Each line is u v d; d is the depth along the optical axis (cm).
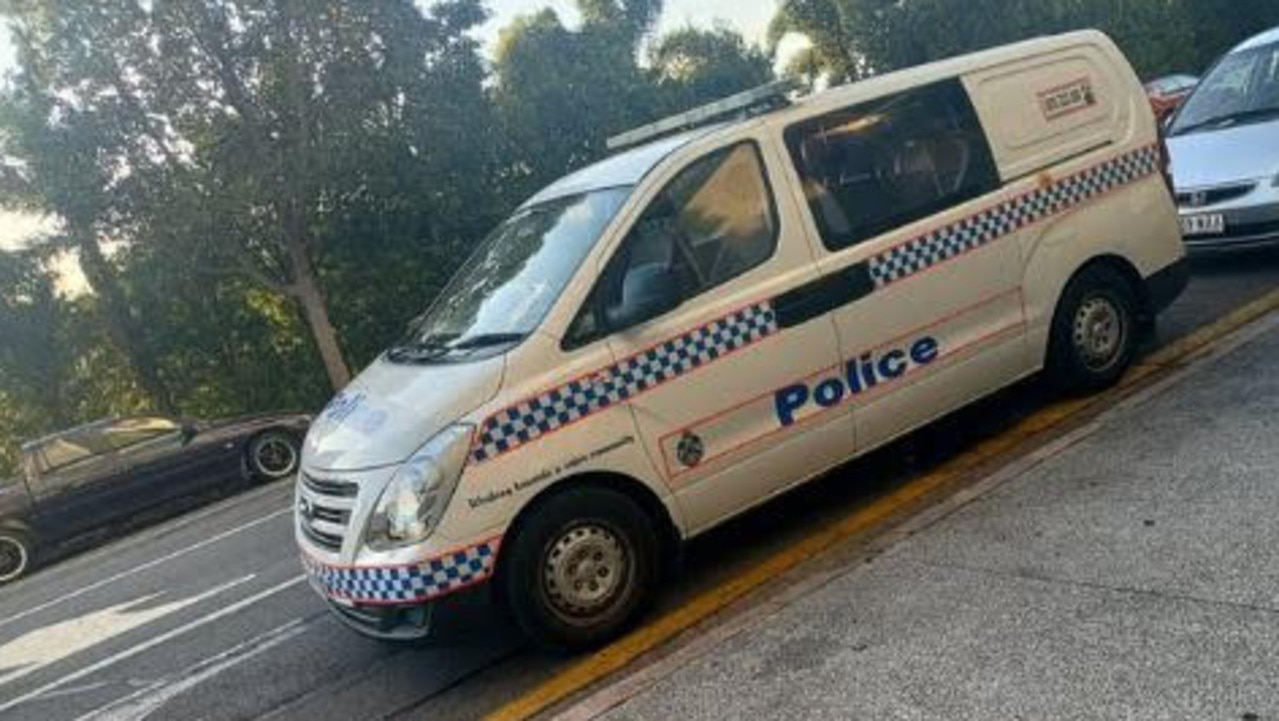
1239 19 3597
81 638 744
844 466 509
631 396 448
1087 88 590
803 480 491
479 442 422
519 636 488
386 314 2294
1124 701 313
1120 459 486
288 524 959
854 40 3033
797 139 503
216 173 1831
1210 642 330
